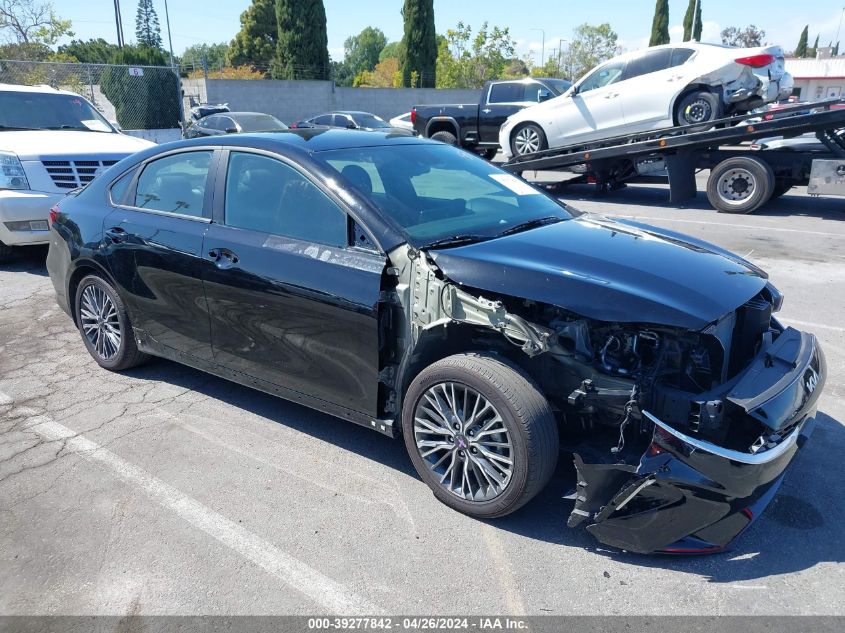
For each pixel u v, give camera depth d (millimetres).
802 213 10555
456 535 2986
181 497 3301
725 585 2645
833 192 9758
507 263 2965
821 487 3279
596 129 12070
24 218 7234
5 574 2791
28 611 2590
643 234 3625
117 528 3072
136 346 4645
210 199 3912
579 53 54906
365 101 33656
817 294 6402
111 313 4719
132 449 3766
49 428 4023
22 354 5223
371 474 3494
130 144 8391
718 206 10758
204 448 3770
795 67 46188
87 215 4633
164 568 2807
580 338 2842
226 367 3975
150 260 4137
